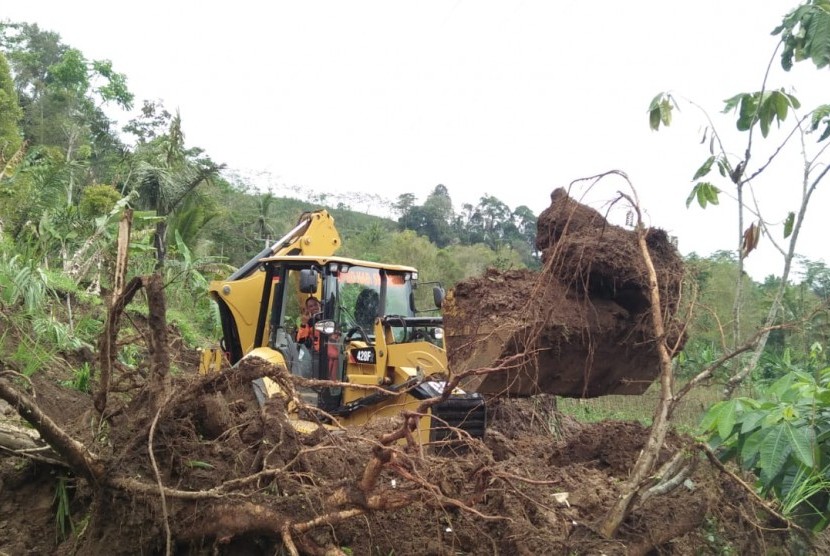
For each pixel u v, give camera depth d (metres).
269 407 4.61
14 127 22.36
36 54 36.28
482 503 4.34
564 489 4.73
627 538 4.12
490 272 5.12
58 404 6.68
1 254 8.98
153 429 3.88
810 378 4.35
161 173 18.98
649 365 5.11
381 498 3.77
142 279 4.35
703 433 4.50
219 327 15.15
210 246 21.58
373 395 6.28
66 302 10.09
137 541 3.93
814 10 4.21
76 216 13.09
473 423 5.96
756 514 4.89
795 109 4.46
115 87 37.03
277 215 39.22
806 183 4.47
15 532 4.34
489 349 4.64
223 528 3.86
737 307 4.78
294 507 3.88
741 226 4.72
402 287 7.74
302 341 7.03
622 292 4.82
